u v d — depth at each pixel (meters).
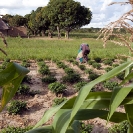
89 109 1.99
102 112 1.97
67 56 26.91
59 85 12.54
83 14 78.75
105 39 1.56
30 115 9.91
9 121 9.26
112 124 9.07
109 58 26.69
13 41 48.72
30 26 94.75
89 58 27.03
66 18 77.44
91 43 50.69
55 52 30.61
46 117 1.97
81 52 22.81
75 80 15.54
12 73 1.64
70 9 75.44
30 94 12.40
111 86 13.63
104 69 20.25
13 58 25.14
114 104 1.67
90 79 16.27
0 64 23.00
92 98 2.04
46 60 25.78
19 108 9.81
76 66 22.42
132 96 1.87
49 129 2.04
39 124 1.97
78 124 2.21
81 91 1.76
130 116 1.89
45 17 87.62
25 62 22.28
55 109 1.99
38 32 96.69
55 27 83.94
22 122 9.20
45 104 11.25
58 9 76.69
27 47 40.75
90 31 133.62
